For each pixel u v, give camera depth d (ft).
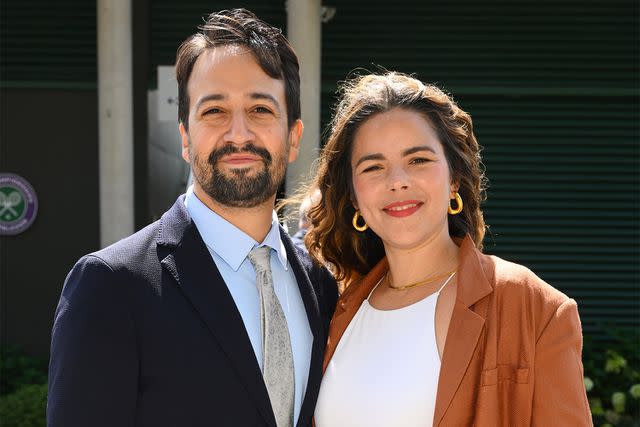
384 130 7.81
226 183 7.33
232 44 7.48
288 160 7.84
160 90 20.11
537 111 20.94
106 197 19.66
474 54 20.58
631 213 20.84
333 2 20.51
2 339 21.08
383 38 20.59
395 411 7.41
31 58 20.72
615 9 20.52
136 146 20.29
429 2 20.58
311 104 19.31
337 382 7.82
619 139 20.90
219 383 6.88
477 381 7.14
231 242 7.50
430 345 7.54
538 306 7.18
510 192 20.86
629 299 20.89
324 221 8.89
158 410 6.79
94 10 20.71
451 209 8.29
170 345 6.82
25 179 21.08
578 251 20.83
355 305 8.24
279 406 7.28
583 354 19.86
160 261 7.10
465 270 7.51
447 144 7.96
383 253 9.05
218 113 7.38
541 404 6.97
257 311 7.45
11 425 16.12
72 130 21.11
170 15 20.43
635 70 20.63
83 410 6.52
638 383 19.03
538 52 20.61
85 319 6.62
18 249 21.16
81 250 21.17
